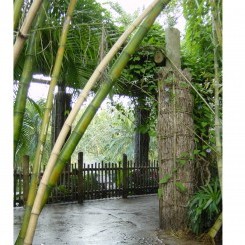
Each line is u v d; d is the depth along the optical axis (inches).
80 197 237.0
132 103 195.5
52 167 46.4
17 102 51.8
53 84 51.8
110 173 265.6
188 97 140.8
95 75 48.1
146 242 129.0
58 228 155.3
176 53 140.9
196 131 148.0
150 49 142.3
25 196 211.9
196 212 122.0
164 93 141.9
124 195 264.8
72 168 244.1
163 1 53.1
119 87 171.2
